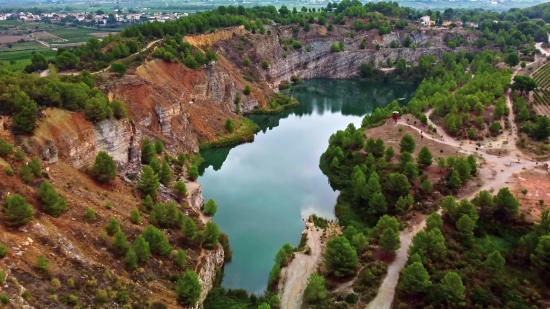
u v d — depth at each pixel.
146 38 174.25
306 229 92.31
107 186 78.62
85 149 83.19
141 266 62.69
